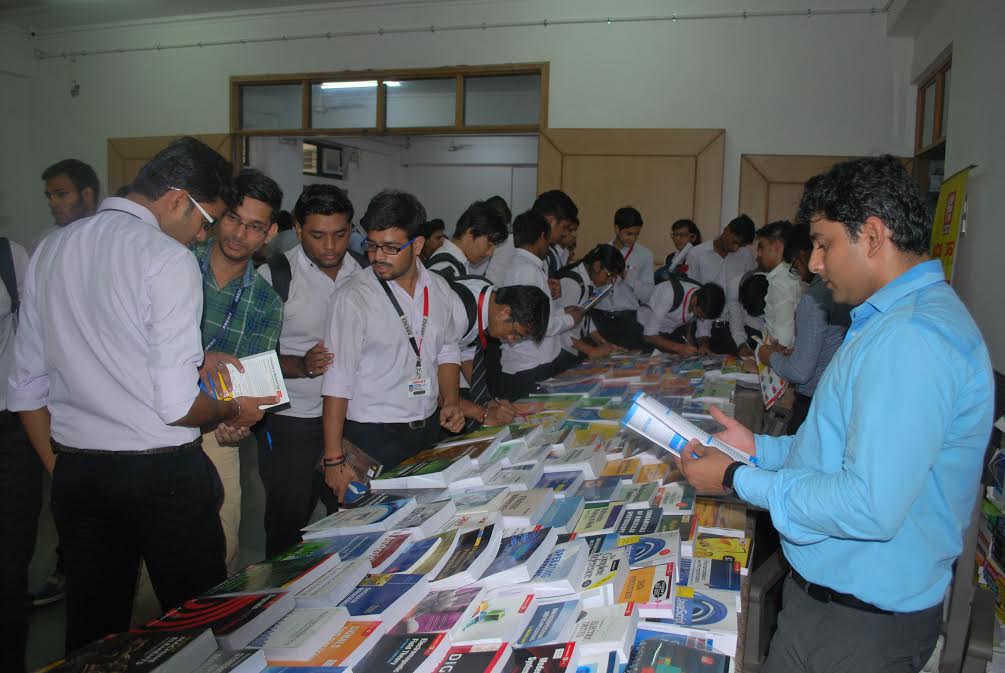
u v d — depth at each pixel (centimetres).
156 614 210
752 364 338
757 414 271
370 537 134
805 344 236
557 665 94
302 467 226
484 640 100
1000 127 329
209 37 684
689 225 529
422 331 199
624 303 461
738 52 560
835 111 546
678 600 117
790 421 274
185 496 143
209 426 147
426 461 175
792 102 553
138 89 719
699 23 564
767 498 104
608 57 583
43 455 158
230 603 106
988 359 97
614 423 220
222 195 147
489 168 1056
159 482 139
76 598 147
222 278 196
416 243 192
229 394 161
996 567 213
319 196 213
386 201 184
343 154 960
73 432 138
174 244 134
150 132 720
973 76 376
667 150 571
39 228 777
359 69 639
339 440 193
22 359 149
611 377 308
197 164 141
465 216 288
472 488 161
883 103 537
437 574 118
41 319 143
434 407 209
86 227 137
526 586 113
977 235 357
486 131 616
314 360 191
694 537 140
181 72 700
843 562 104
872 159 101
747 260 479
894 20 497
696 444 121
